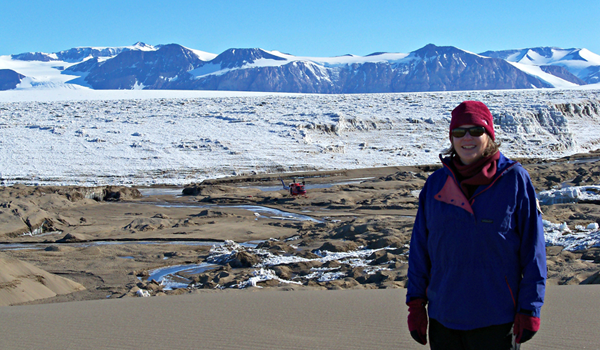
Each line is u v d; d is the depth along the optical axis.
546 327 4.05
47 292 9.58
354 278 10.21
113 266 13.49
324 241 15.65
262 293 6.62
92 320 4.96
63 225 21.59
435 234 2.64
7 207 21.19
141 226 20.48
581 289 5.80
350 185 35.34
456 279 2.54
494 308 2.49
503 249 2.49
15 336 4.39
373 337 4.01
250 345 3.89
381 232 15.39
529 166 39.44
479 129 2.56
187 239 18.09
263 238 18.17
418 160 52.38
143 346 3.96
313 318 4.75
